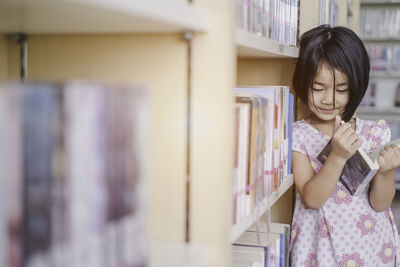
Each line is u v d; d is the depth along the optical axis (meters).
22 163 0.46
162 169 0.81
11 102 0.45
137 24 0.70
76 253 0.49
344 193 1.60
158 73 0.81
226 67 0.77
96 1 0.52
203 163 0.79
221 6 0.77
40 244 0.47
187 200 0.80
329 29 1.57
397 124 4.89
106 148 0.51
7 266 0.46
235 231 0.88
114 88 0.51
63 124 0.47
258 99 1.03
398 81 5.01
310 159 1.63
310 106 1.58
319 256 1.59
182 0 0.78
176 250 0.76
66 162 0.48
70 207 0.48
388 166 1.52
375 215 1.62
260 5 1.17
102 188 0.51
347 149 1.41
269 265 1.24
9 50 0.90
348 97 1.57
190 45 0.79
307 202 1.54
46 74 0.88
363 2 4.88
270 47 1.18
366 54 1.58
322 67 1.51
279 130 1.29
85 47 0.85
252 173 0.99
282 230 1.41
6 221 0.46
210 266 0.79
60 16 0.64
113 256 0.53
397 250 1.70
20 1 0.54
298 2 1.71
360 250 1.59
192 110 0.79
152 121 0.81
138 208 0.56
